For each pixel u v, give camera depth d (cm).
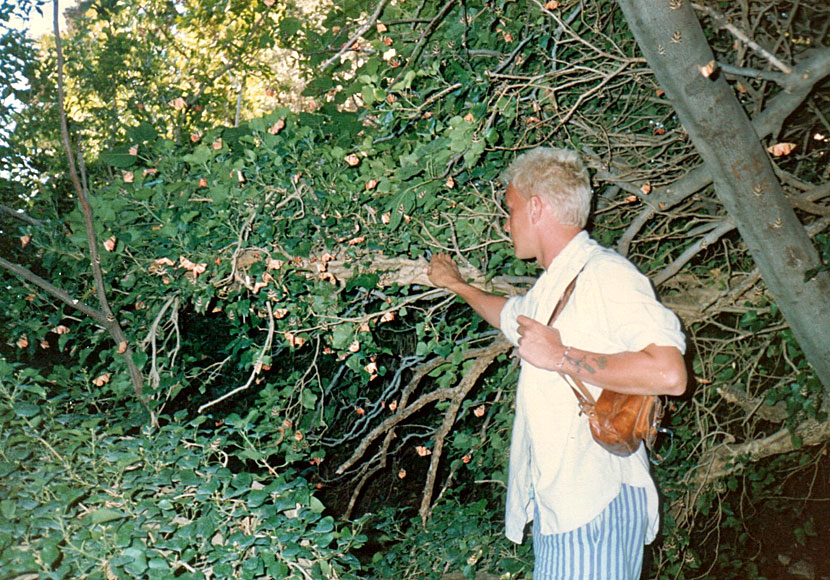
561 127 309
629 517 173
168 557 179
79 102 559
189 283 261
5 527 167
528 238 191
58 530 174
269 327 267
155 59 579
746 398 384
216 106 611
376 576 381
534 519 185
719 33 321
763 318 350
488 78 252
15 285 274
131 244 253
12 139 446
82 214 247
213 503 193
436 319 347
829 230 325
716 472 397
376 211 268
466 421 433
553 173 184
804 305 259
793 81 238
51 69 525
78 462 199
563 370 163
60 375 266
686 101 225
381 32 268
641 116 344
